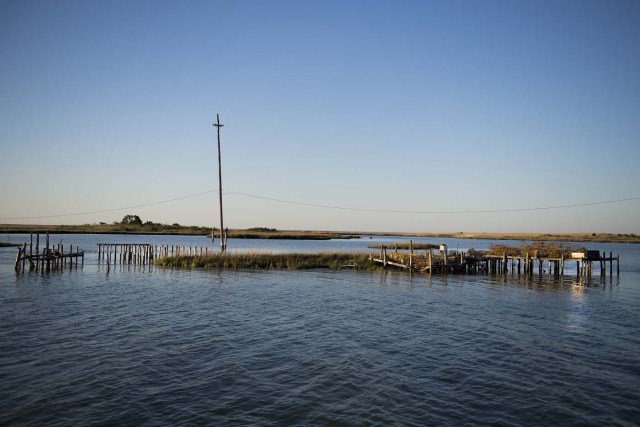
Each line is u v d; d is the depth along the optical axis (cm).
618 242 17162
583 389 1346
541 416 1152
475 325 2175
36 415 1105
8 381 1332
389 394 1272
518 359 1633
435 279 4153
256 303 2691
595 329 2147
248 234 17350
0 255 6438
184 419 1096
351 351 1691
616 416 1162
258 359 1577
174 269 4681
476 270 4962
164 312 2386
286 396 1248
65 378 1366
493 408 1195
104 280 3744
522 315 2452
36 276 4000
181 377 1389
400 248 9175
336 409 1164
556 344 1853
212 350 1681
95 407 1159
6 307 2464
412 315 2392
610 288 3734
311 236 19175
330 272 4569
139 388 1293
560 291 3484
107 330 1972
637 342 1911
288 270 4700
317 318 2280
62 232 17038
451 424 1092
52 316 2247
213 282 3659
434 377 1423
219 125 5541
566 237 18775
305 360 1571
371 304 2708
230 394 1258
